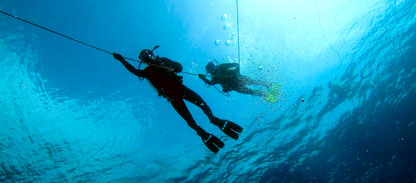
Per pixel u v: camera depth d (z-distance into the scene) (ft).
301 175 20.10
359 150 20.21
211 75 16.87
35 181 21.42
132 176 22.20
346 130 21.44
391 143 19.66
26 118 24.94
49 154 23.04
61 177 21.81
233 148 22.91
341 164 19.93
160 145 24.61
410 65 21.66
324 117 22.72
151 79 12.86
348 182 18.95
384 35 24.66
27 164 22.26
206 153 23.17
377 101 21.70
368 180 18.70
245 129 23.80
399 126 20.03
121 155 23.77
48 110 26.17
